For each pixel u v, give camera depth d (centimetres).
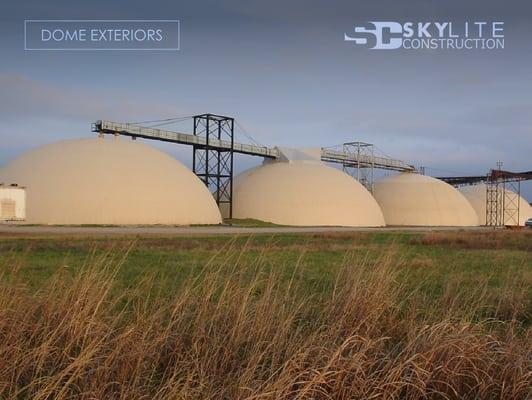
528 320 678
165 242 2281
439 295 759
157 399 384
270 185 6394
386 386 402
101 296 502
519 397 421
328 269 1139
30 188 4641
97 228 3950
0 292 489
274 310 507
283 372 382
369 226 6400
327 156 7238
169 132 5275
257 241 2445
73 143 5231
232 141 5878
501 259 1489
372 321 526
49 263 1261
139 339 447
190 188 5278
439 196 7850
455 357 429
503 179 7706
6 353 400
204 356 438
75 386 381
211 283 552
